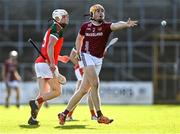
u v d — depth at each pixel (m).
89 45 34.00
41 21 98.31
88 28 33.97
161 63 94.50
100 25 33.91
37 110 35.56
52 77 35.25
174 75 93.75
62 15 34.72
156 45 95.12
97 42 33.94
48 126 34.75
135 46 95.56
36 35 96.19
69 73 91.44
